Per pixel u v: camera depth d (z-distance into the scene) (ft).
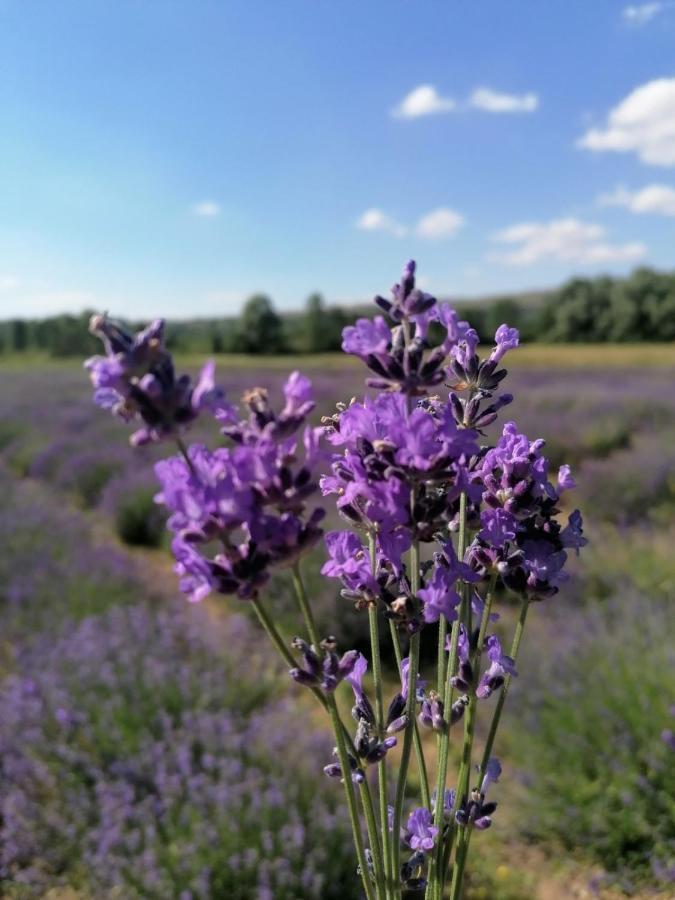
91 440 47.14
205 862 10.78
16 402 73.82
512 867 12.54
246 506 2.92
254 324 193.98
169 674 15.51
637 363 122.52
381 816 3.59
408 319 3.46
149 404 2.83
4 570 22.59
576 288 197.06
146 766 12.78
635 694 13.38
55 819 11.73
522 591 3.85
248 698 15.94
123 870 10.93
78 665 15.84
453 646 3.82
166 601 22.38
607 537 24.40
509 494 3.71
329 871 10.99
